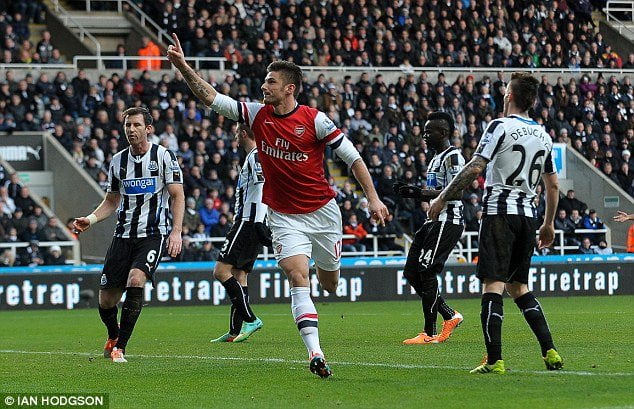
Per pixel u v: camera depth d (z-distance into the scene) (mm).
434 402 12844
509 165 15078
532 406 12344
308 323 15070
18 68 48250
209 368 17109
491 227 15195
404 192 19688
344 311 33031
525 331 23344
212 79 49219
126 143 44781
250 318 22562
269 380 15383
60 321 30406
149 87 46969
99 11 56188
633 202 52594
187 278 37156
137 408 13141
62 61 53156
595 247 47344
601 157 54938
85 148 44750
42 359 19250
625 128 57062
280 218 15508
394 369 16266
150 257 18531
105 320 19094
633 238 46344
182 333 25375
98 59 49125
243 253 22531
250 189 22562
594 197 53188
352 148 15336
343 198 45281
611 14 69000
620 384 14000
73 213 43812
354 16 55688
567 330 23734
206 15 52406
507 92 15469
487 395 13250
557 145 52875
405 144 49094
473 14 58531
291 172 15352
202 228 41594
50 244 38781
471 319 27938
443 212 21281
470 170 14914
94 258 42969
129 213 18625
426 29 57250
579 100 56719
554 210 15680
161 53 53438
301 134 15250
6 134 44062
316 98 49719
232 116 15484
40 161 44500
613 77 58375
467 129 53250
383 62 55375
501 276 15188
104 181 43750
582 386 13828
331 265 15883
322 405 12922
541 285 40594
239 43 52906
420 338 21297
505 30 59688
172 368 17219
